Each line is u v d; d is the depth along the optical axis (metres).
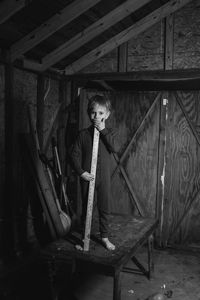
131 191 5.27
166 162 5.07
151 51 4.90
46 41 4.26
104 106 2.86
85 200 3.05
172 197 5.07
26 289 3.53
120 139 5.30
